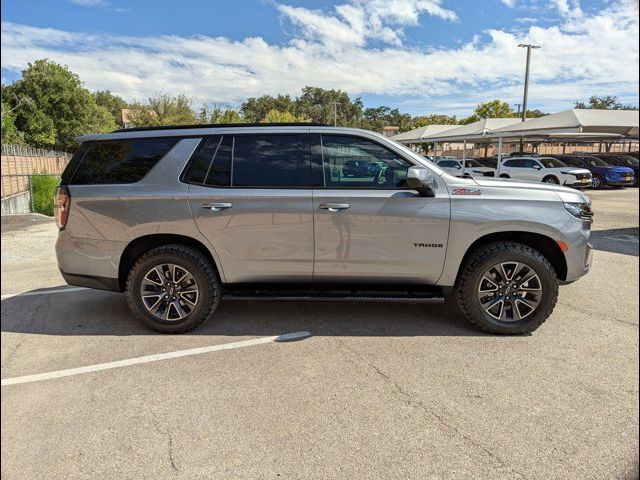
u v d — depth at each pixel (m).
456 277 4.07
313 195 3.95
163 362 3.65
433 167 4.01
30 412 2.97
